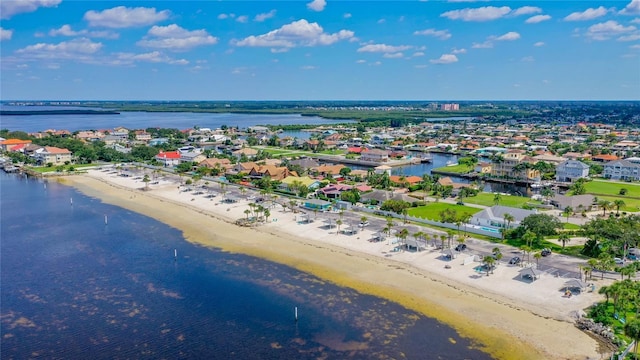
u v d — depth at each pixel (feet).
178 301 320.50
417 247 410.52
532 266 363.56
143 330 281.74
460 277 352.08
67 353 257.75
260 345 263.70
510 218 467.52
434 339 267.80
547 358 248.73
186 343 266.98
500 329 277.44
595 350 255.09
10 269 382.22
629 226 426.92
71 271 377.50
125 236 474.08
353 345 262.67
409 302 313.53
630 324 238.48
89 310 308.40
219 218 539.70
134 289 341.00
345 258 397.60
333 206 577.84
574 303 306.76
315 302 315.58
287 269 376.07
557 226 442.09
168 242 451.94
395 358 249.75
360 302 314.55
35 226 513.04
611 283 334.65
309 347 261.03
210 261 397.39
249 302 317.42
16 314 303.27
